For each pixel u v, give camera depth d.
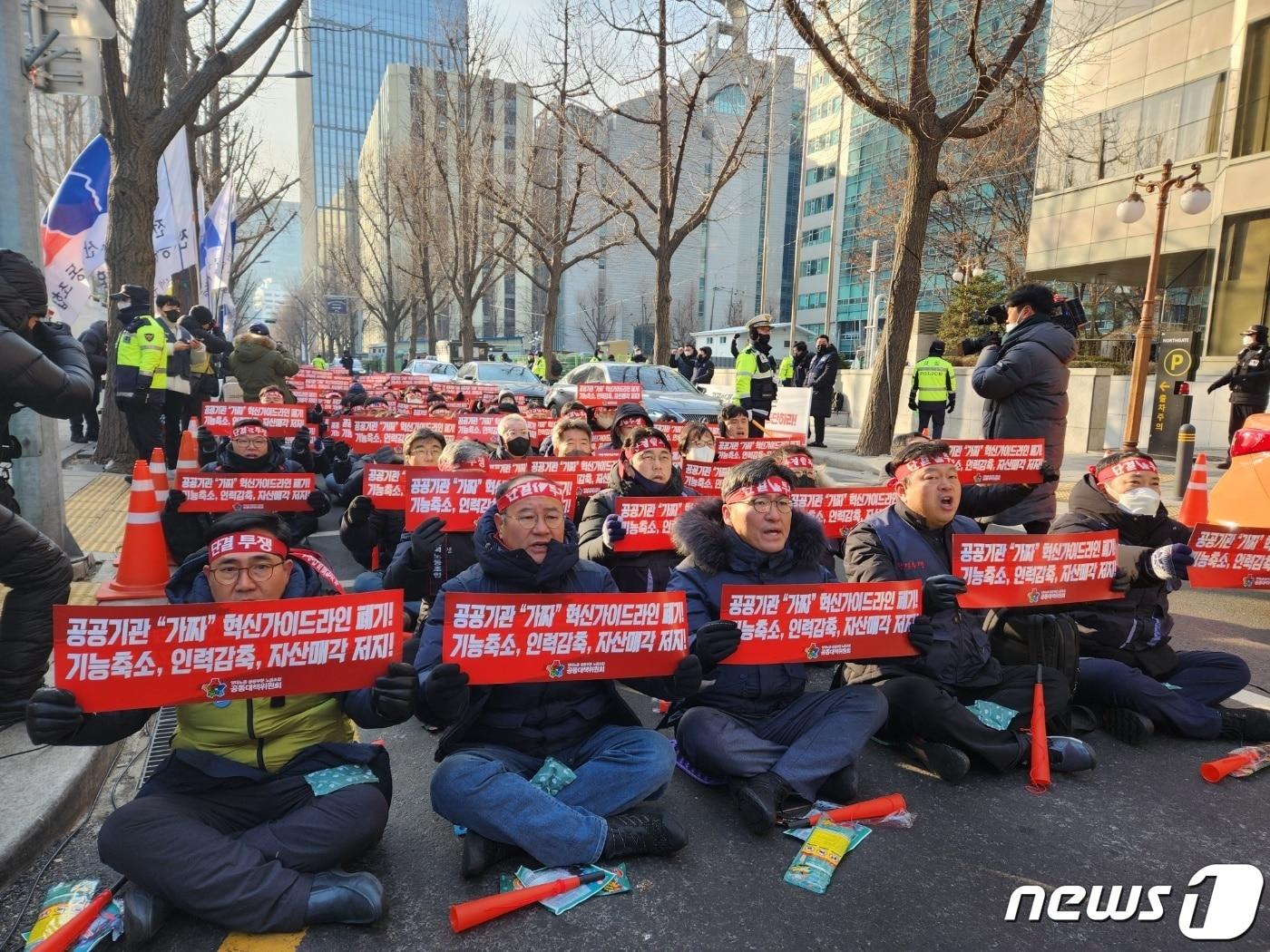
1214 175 18.39
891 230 31.31
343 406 12.20
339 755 2.69
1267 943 2.44
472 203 28.08
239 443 6.09
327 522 8.34
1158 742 3.81
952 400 13.68
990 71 11.29
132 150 9.52
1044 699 3.60
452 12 26.50
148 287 9.83
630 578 4.69
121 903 2.45
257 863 2.38
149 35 9.40
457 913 2.44
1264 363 11.44
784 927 2.48
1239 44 17.53
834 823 2.99
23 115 4.96
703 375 20.95
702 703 3.38
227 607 2.48
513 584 2.99
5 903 2.53
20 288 3.31
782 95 21.34
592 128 19.50
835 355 15.59
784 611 3.17
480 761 2.72
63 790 2.96
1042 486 5.62
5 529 3.17
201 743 2.59
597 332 76.19
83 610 2.37
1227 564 3.88
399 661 2.62
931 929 2.47
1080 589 3.79
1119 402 15.41
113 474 9.50
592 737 3.04
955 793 3.31
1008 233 29.75
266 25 10.13
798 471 6.09
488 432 9.16
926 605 3.31
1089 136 22.06
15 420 5.22
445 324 69.62
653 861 2.81
